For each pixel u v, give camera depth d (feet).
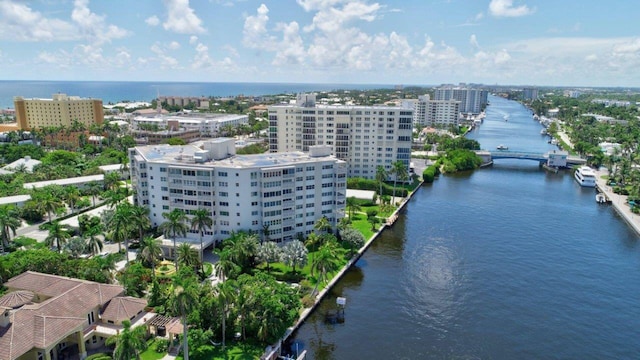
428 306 353.72
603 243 494.59
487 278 403.75
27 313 249.14
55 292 291.17
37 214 496.64
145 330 272.92
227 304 279.08
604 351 300.20
